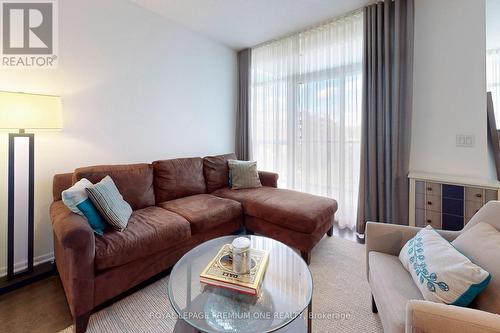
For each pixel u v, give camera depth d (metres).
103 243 1.55
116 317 1.52
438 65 2.38
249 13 2.80
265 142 3.72
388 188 2.57
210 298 1.17
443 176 2.30
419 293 1.10
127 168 2.29
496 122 2.43
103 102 2.44
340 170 2.98
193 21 2.99
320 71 3.10
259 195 2.64
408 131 2.45
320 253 2.34
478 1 2.19
